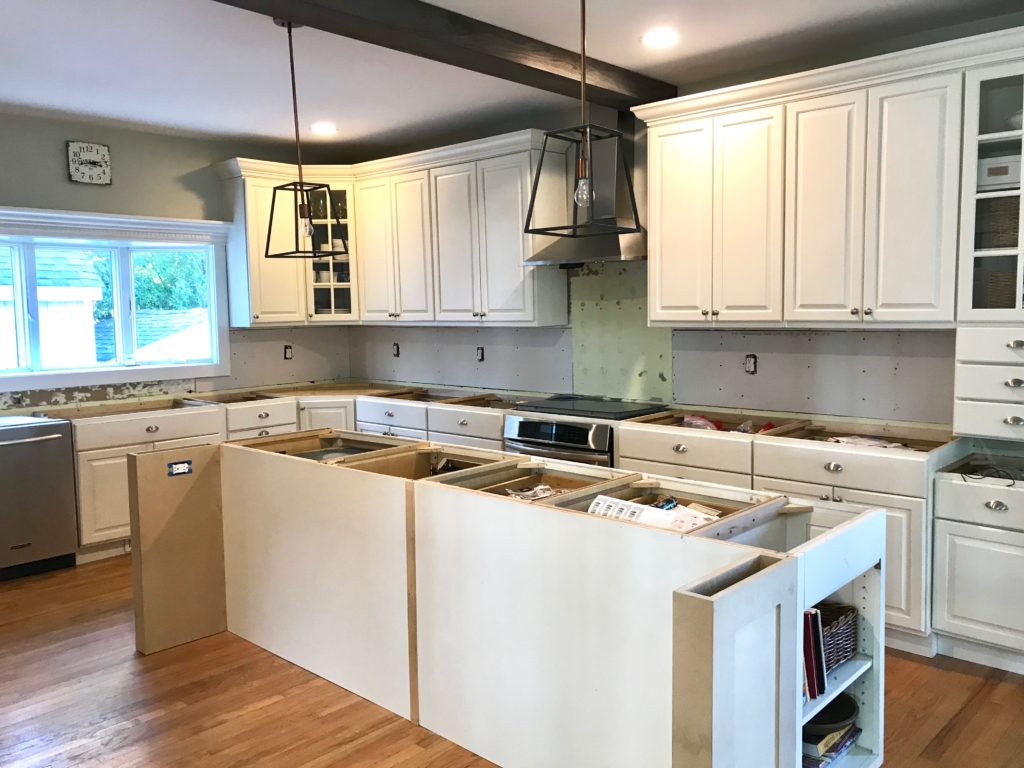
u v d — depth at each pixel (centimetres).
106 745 255
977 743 250
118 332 514
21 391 462
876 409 363
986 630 297
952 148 300
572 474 275
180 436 478
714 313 376
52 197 468
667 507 235
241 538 335
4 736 261
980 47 288
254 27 315
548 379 499
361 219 541
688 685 143
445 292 499
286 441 358
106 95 412
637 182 426
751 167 356
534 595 225
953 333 338
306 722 267
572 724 218
